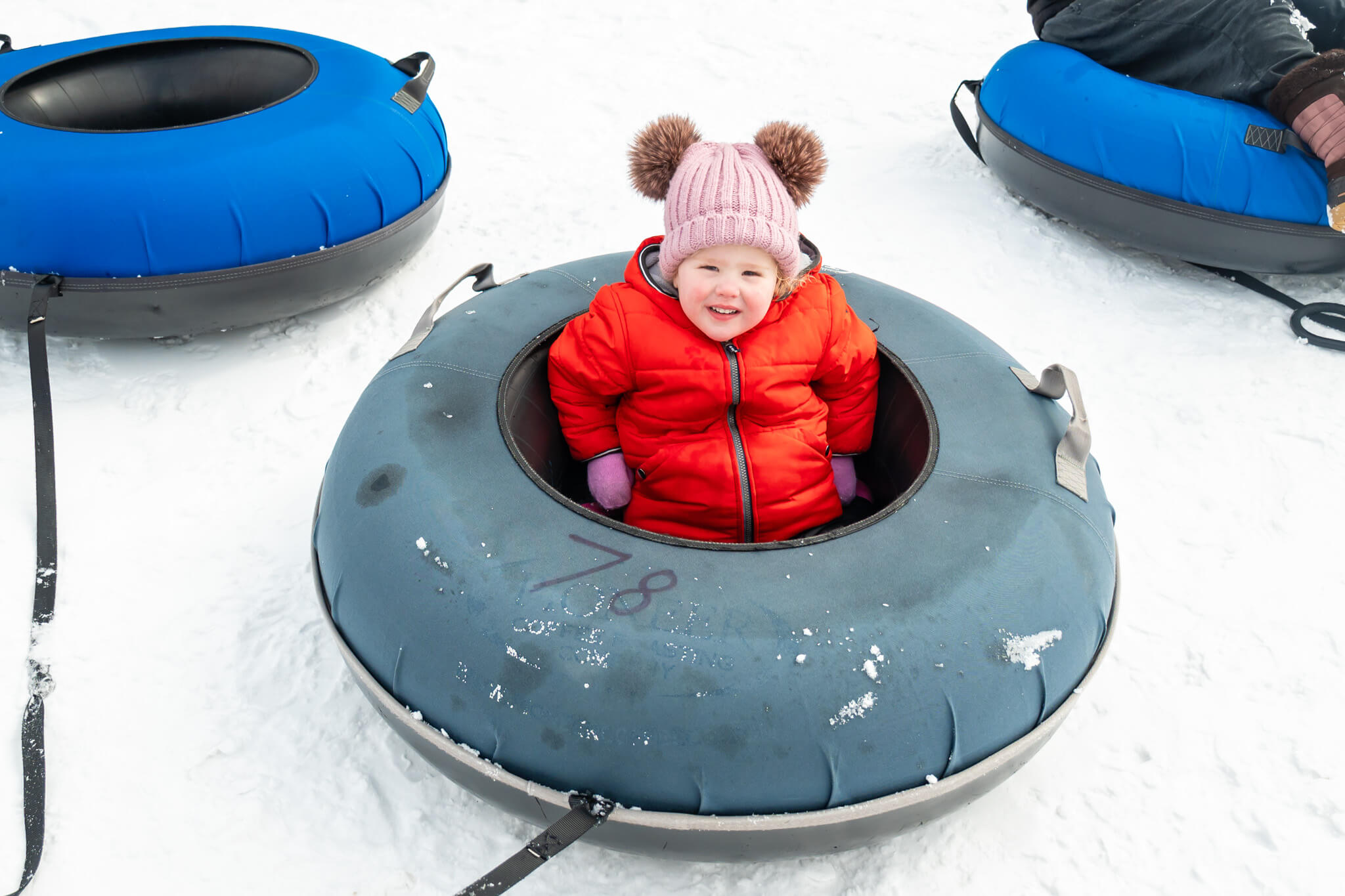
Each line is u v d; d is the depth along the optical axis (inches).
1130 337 100.8
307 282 90.0
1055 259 111.9
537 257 110.5
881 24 168.2
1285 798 61.2
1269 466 85.9
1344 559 77.7
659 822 46.0
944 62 156.9
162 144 84.1
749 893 55.2
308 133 88.3
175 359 92.3
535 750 46.4
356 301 101.8
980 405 62.1
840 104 144.0
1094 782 61.8
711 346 62.7
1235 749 64.0
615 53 156.2
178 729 62.0
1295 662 69.7
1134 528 80.2
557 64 152.5
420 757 61.0
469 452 56.2
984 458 57.6
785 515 64.4
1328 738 64.7
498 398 60.9
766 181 57.4
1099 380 95.2
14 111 92.9
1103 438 88.6
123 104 104.8
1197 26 101.9
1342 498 82.8
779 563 49.6
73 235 80.1
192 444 83.7
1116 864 57.6
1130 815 60.1
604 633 46.1
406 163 94.6
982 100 119.5
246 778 59.6
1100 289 107.7
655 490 65.2
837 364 66.2
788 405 64.5
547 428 67.7
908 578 49.3
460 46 156.5
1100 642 54.6
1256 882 56.9
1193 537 79.4
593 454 65.9
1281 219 97.3
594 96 144.3
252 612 69.7
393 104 96.7
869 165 128.8
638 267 63.7
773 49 159.2
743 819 45.8
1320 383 94.3
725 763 44.8
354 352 94.7
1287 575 76.4
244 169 84.0
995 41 164.1
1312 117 93.4
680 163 59.9
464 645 47.6
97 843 56.3
